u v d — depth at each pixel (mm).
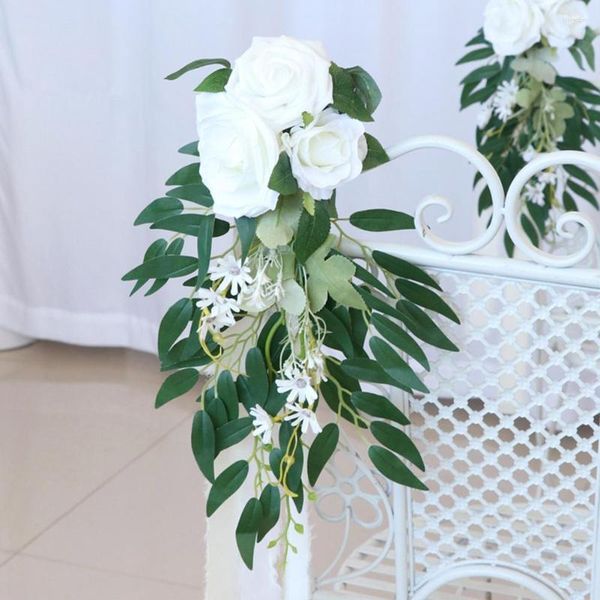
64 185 3201
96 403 2998
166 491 2494
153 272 1157
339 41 2854
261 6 2877
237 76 1080
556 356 1226
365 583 1465
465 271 1192
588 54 2014
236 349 1258
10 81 3152
